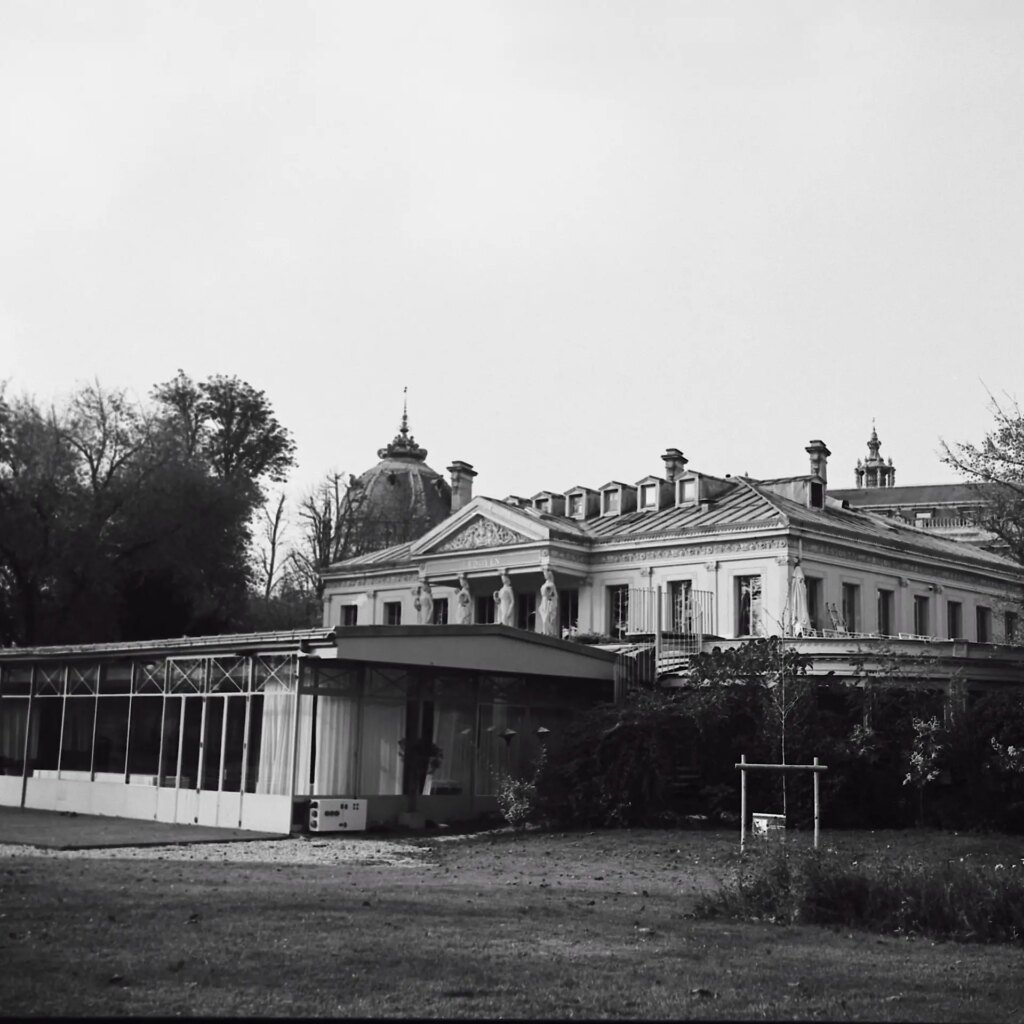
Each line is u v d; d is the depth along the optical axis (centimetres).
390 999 829
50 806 3078
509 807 2675
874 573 4297
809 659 2767
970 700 2716
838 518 4488
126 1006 793
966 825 2469
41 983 850
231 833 2461
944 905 1200
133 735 2912
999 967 1011
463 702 2895
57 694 3162
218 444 6906
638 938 1116
